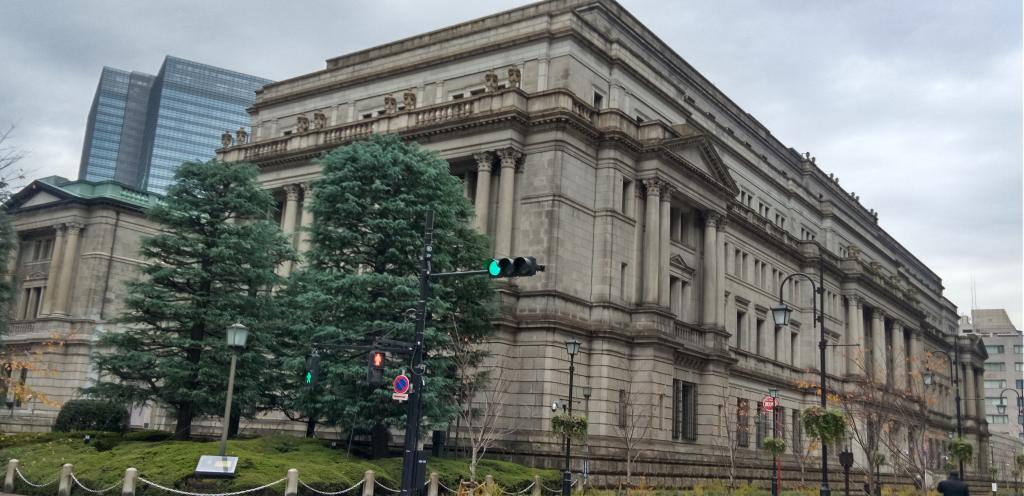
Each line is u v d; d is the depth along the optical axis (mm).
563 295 48062
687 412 54906
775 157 84812
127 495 29141
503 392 44938
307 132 59594
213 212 43094
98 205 74562
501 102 50844
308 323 38500
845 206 98312
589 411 48344
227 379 39969
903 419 60812
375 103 61875
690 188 58000
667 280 53719
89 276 73125
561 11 54125
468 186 53188
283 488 30016
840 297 86625
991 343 181250
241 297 42062
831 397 70625
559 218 49000
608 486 45344
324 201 40812
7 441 40781
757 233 73438
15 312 76062
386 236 39875
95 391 40562
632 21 61562
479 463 40062
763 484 57344
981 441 123812
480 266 41812
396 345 28859
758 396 69562
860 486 70938
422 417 37125
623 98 57000
